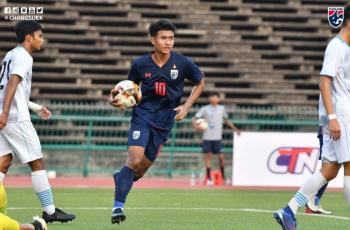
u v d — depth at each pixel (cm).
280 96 9850
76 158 8444
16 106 3403
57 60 9812
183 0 10562
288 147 7425
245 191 6725
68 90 9556
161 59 3500
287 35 10481
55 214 3512
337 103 3019
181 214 4359
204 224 3809
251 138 7444
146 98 3531
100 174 8469
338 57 2991
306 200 3122
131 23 10319
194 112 8862
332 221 4091
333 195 6384
